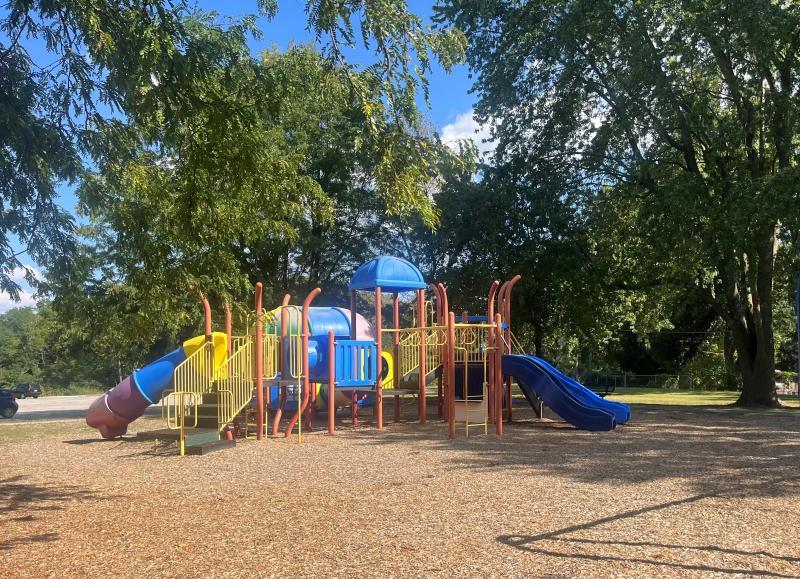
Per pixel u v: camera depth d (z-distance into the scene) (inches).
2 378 2461.9
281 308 627.8
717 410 925.2
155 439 580.7
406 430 656.4
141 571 217.8
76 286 345.4
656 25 927.7
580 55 1022.4
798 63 886.4
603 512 288.8
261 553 235.1
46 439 636.7
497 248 1040.8
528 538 247.8
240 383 566.9
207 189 358.3
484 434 614.2
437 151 350.9
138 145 369.4
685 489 340.5
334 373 630.5
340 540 249.6
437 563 219.1
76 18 303.3
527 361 688.4
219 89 349.7
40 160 308.2
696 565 212.7
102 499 339.9
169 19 309.7
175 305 438.3
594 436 596.4
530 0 1015.6
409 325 1386.6
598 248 1115.9
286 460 464.1
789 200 780.0
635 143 1007.0
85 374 2479.1
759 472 392.5
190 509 310.8
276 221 532.4
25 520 293.6
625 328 1929.1
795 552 226.5
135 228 368.5
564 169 1067.3
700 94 925.2
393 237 1290.6
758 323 983.0
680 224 874.1
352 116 345.4
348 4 312.7
